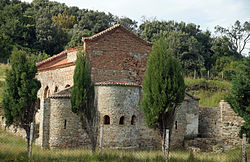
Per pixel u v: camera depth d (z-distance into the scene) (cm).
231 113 2864
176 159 1948
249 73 2319
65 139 2342
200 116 3175
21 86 2019
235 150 2631
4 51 6369
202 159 2008
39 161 1733
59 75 2958
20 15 7562
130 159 1908
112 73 2658
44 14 8619
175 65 1858
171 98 1778
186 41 6706
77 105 2002
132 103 2409
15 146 2200
